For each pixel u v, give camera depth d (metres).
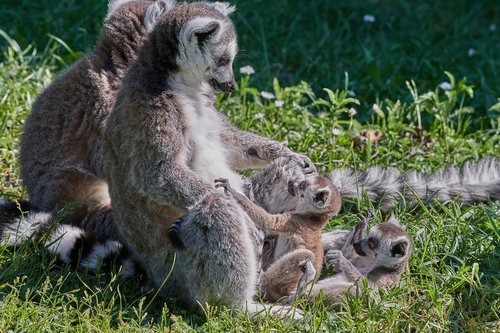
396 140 14.20
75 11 17.72
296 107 14.71
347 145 13.98
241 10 18.80
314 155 13.58
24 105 14.45
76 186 11.98
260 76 16.81
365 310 9.98
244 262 9.81
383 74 17.11
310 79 17.03
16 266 10.27
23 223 11.02
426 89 16.67
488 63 17.66
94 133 11.87
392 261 10.31
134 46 12.39
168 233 9.95
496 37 19.42
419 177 12.88
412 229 11.60
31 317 9.43
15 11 17.67
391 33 19.34
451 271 10.85
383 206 12.64
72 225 11.38
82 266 10.72
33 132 12.25
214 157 10.79
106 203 12.13
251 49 18.08
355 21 19.62
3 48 16.45
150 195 10.10
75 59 16.20
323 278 11.01
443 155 13.98
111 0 13.10
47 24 17.36
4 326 9.19
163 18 10.55
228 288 9.84
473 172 13.05
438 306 9.93
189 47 10.29
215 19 10.58
